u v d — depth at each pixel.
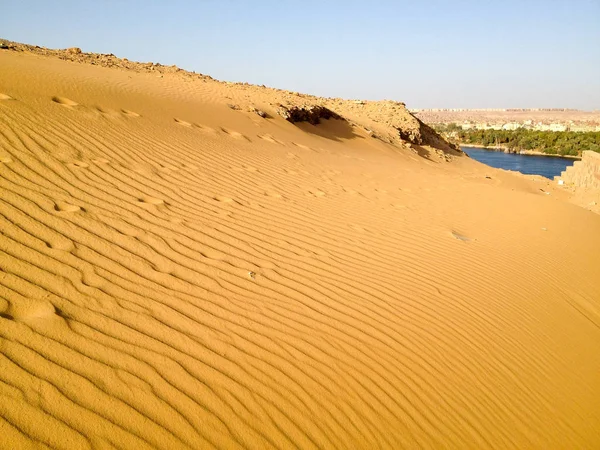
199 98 14.80
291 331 3.28
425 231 6.77
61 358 2.39
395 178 11.91
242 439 2.25
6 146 5.28
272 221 5.62
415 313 4.05
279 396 2.60
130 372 2.45
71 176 5.08
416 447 2.59
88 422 2.07
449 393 3.13
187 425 2.22
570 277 6.21
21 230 3.62
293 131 16.56
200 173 6.82
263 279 3.99
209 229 4.82
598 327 5.10
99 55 23.17
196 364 2.66
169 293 3.36
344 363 3.07
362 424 2.61
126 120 8.33
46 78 9.48
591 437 3.25
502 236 7.38
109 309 2.95
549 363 3.98
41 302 2.80
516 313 4.66
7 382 2.13
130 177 5.67
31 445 1.88
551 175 47.44
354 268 4.76
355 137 22.64
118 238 4.01
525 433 3.05
